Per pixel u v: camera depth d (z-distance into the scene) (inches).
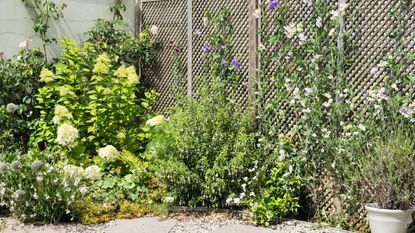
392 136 190.9
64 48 284.4
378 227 180.7
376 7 201.6
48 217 197.5
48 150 221.8
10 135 243.1
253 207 203.3
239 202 210.5
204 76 260.8
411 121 188.1
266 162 222.4
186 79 274.2
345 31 206.8
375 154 190.1
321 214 214.1
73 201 197.0
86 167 235.9
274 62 230.4
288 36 216.8
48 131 248.1
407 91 194.2
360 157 198.2
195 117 232.4
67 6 286.2
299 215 220.5
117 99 254.8
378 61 201.0
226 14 249.3
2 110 256.1
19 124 258.7
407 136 183.3
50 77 253.9
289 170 212.1
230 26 248.5
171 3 282.2
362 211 201.6
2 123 257.3
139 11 295.6
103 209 207.5
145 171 232.1
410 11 193.2
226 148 219.3
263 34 235.0
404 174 180.1
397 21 195.8
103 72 257.1
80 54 271.7
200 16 266.8
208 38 254.2
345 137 203.2
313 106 210.8
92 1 294.4
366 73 203.9
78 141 245.3
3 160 211.0
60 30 285.3
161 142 232.5
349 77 208.5
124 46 287.4
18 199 189.8
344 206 207.8
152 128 249.8
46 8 280.4
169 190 225.1
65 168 205.0
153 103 288.0
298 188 211.3
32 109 269.1
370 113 197.6
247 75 243.6
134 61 293.3
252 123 234.5
